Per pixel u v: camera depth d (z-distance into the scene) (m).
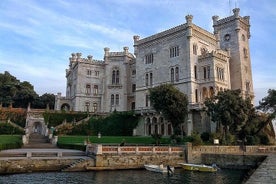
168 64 73.12
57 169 36.66
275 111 64.38
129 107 88.31
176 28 72.19
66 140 56.31
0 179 29.45
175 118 56.28
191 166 41.00
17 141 49.53
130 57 92.31
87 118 74.69
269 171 26.86
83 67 90.69
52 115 75.94
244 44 83.88
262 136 63.50
